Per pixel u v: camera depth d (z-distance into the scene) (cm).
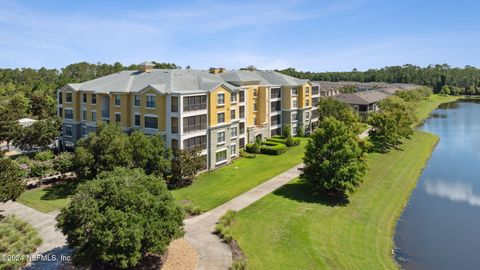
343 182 4247
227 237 3247
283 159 6278
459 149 7812
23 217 3797
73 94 6512
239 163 6044
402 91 13662
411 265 3266
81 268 2712
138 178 2827
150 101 5444
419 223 4162
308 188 4738
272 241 3334
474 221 4216
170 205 2752
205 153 5616
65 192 4562
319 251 3241
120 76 6688
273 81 8056
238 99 6431
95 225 2403
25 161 5444
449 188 5375
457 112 14150
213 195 4453
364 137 7975
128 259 2419
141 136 4609
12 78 16300
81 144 4594
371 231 3822
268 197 4378
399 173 5866
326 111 8188
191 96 5303
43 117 9944
